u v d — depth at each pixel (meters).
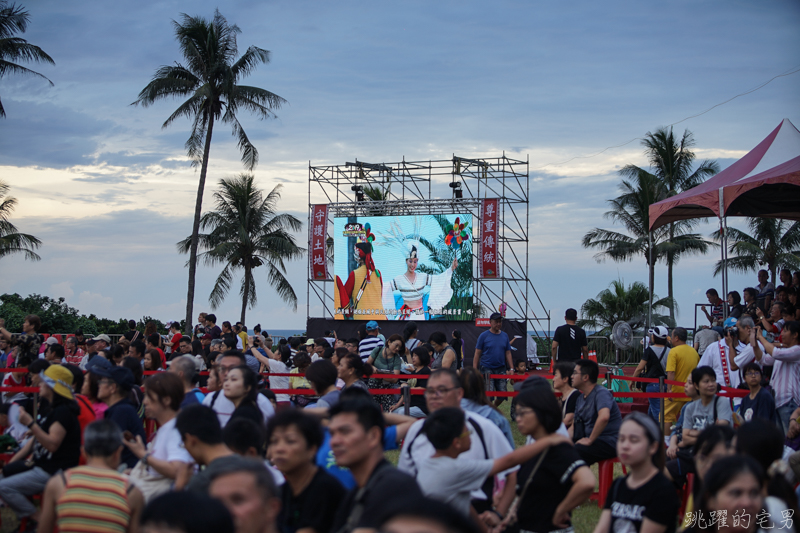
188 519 2.40
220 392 6.45
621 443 4.23
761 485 3.41
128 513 4.18
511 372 13.10
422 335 24.80
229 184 34.94
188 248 34.84
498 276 24.38
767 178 11.40
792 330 8.28
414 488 2.79
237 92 28.00
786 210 15.23
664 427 8.81
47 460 6.23
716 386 6.75
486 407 5.61
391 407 11.06
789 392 8.33
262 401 6.22
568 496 4.45
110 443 4.54
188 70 28.61
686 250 36.00
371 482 3.25
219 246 33.69
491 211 24.47
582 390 7.26
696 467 4.56
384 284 25.17
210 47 28.33
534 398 4.60
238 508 3.10
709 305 16.84
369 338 12.09
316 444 3.75
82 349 15.33
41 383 6.46
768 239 33.56
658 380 9.67
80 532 4.03
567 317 12.65
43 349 12.85
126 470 5.89
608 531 4.29
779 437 4.23
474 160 25.75
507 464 4.25
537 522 4.52
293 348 14.34
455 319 24.45
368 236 25.48
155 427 10.00
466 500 4.16
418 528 1.78
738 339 9.80
